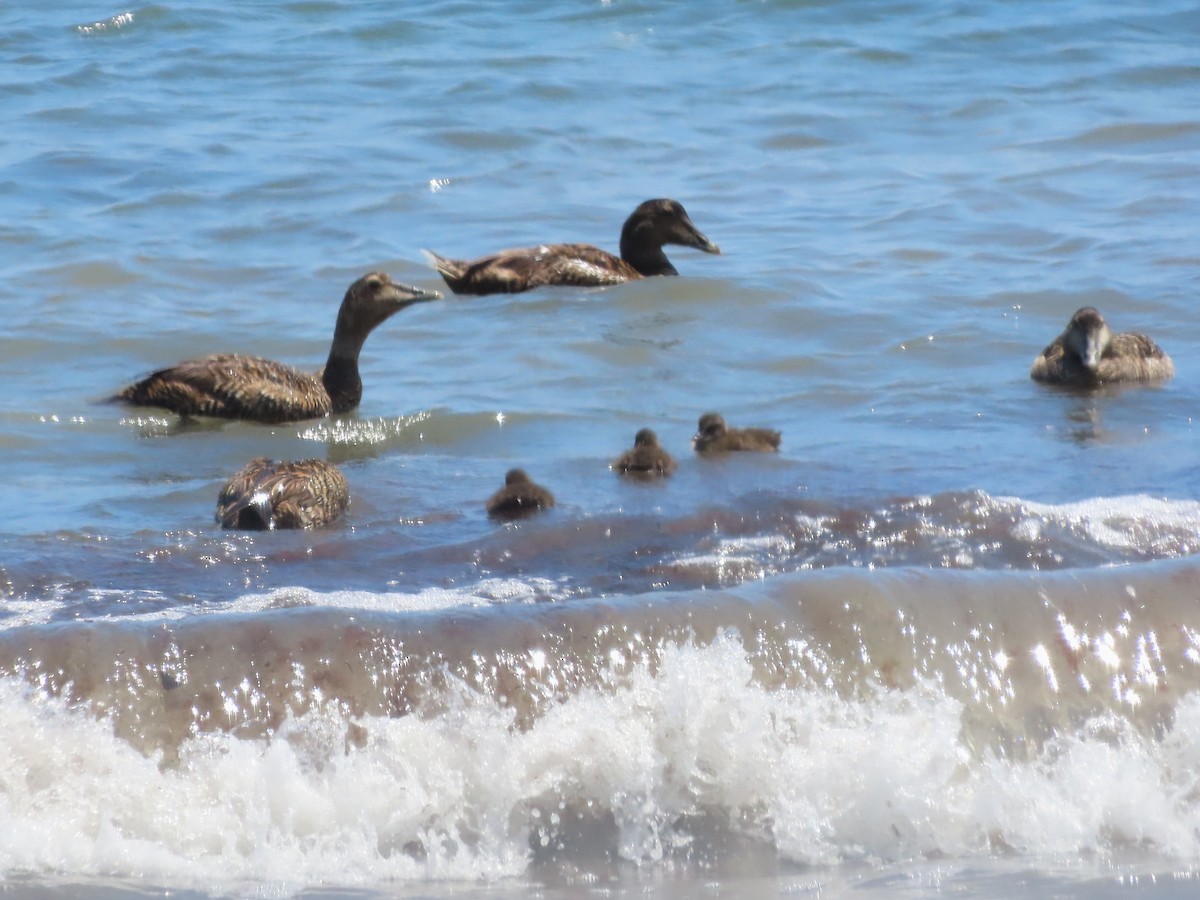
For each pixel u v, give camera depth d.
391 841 7.96
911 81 31.98
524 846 8.00
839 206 24.41
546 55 33.88
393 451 14.98
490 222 24.06
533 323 19.42
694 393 16.45
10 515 12.52
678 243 21.77
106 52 33.81
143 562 11.19
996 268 20.86
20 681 8.30
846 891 7.63
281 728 8.27
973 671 8.94
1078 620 9.23
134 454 14.82
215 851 7.86
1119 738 8.80
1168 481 12.94
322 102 30.34
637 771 8.37
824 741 8.55
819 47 34.50
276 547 11.55
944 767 8.52
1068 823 8.32
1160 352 16.92
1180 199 23.70
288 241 22.73
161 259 21.47
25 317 18.92
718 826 8.18
